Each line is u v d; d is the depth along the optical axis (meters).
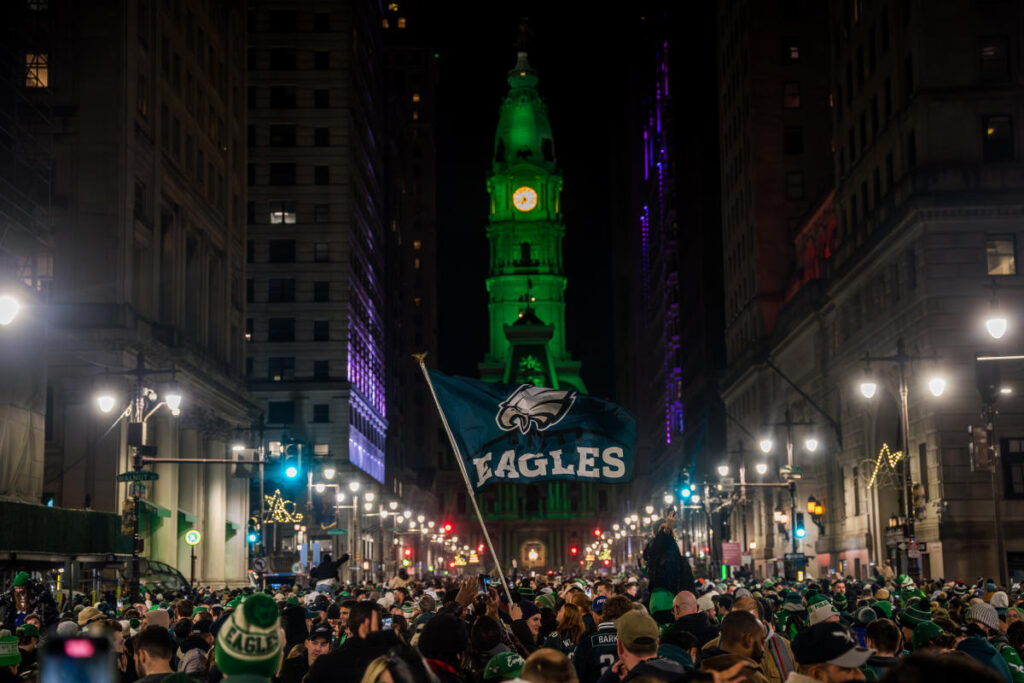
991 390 37.19
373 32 144.88
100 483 62.19
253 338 121.12
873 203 73.19
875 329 71.50
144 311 69.25
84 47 64.50
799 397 95.19
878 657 11.64
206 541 81.44
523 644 15.98
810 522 90.06
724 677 7.82
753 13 112.00
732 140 123.38
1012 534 59.06
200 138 82.88
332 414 120.12
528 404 16.94
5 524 39.09
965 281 61.56
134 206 66.38
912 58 65.00
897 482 66.81
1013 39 63.41
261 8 124.50
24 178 57.50
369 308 140.12
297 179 123.12
